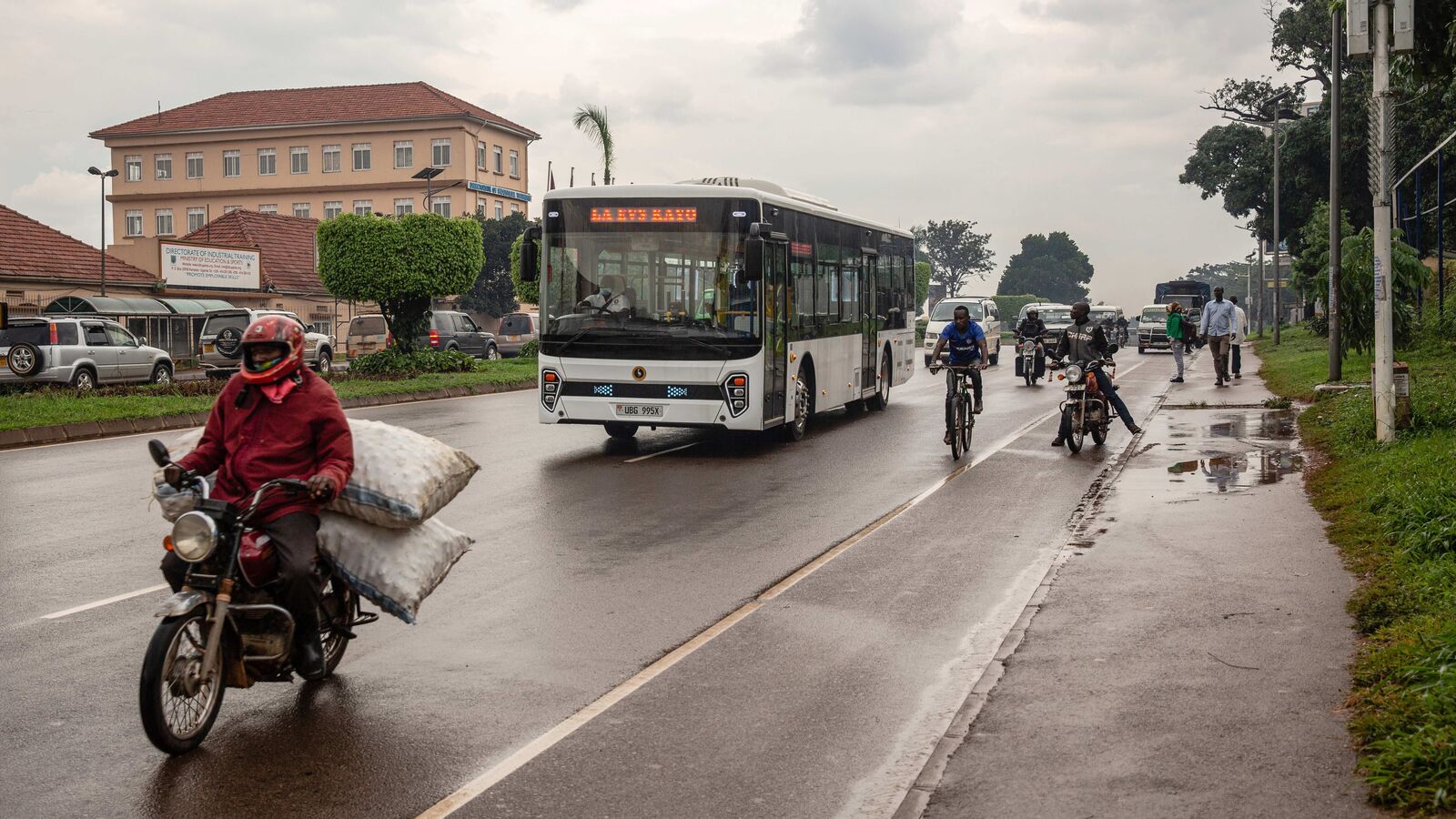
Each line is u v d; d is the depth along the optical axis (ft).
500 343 163.63
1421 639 18.78
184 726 17.67
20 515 37.27
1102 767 15.89
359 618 21.88
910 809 14.76
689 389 51.70
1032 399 84.33
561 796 15.69
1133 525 33.45
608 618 24.93
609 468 48.39
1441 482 30.37
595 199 52.90
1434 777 14.07
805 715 18.81
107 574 28.94
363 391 85.51
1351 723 16.79
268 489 18.16
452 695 19.97
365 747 17.56
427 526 20.58
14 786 16.08
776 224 54.80
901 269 82.69
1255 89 192.75
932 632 23.62
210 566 17.67
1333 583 25.82
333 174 274.98
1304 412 63.00
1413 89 53.01
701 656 22.12
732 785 15.99
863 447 55.93
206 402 75.51
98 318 93.20
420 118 268.62
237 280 169.27
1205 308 88.74
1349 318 87.35
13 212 149.59
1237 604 24.32
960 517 36.81
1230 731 17.03
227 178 280.10
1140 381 99.09
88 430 62.59
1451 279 112.68
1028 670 20.35
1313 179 167.43
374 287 105.91
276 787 16.05
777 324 54.80
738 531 34.76
